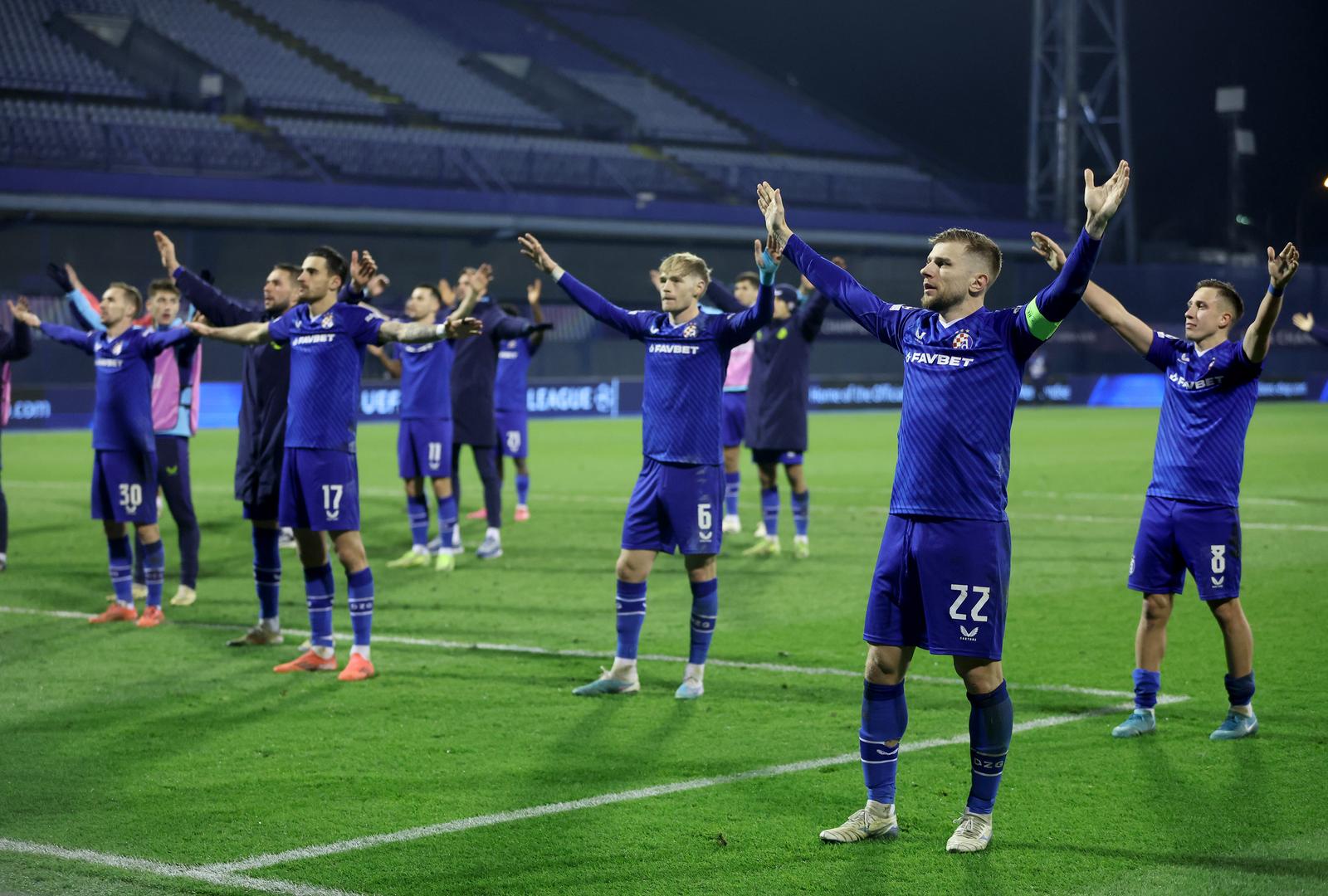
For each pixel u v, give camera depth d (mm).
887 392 37844
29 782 5477
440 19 47719
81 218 30625
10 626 8836
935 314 4816
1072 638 8508
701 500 6898
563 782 5484
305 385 7348
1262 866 4543
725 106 47938
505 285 36500
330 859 4582
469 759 5805
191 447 23828
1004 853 4684
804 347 11844
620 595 7070
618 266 37906
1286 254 5668
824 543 12914
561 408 32969
